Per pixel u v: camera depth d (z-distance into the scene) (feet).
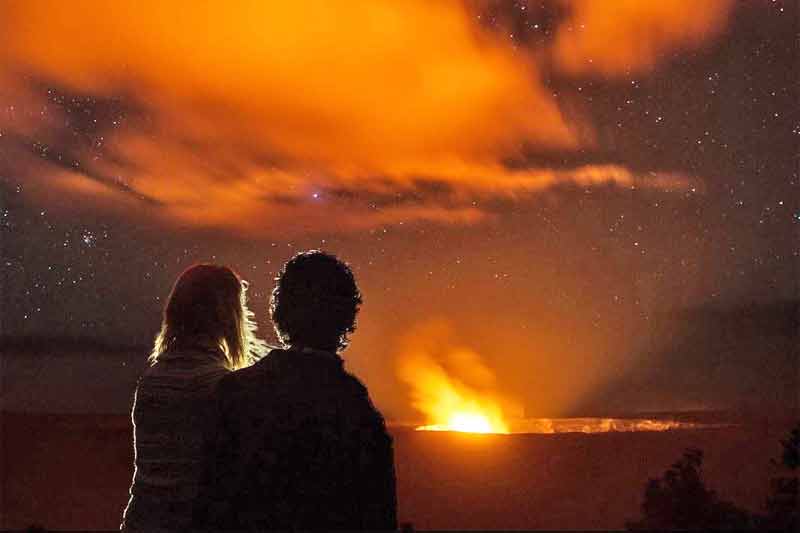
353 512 5.47
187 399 6.83
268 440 5.48
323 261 5.82
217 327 7.20
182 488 6.79
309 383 5.59
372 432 5.56
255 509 5.44
